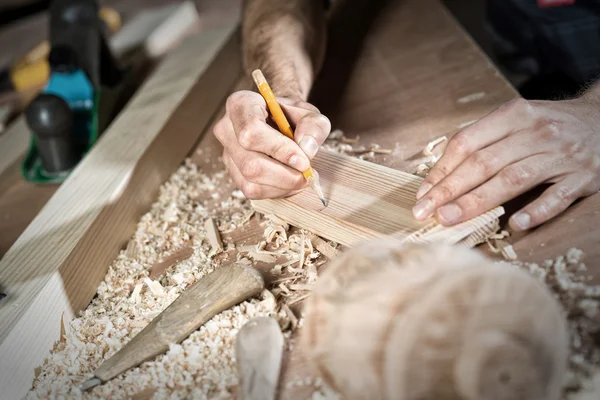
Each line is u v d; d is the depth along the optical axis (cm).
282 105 129
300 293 113
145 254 136
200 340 108
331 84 179
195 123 179
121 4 301
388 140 149
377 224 113
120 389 103
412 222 111
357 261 81
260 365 95
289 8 180
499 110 118
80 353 114
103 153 156
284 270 120
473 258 79
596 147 114
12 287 119
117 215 141
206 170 162
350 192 122
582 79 180
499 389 70
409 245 83
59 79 194
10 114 233
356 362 74
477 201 108
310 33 177
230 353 104
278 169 118
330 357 76
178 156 167
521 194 117
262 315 109
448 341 70
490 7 223
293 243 125
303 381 96
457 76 168
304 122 121
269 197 125
